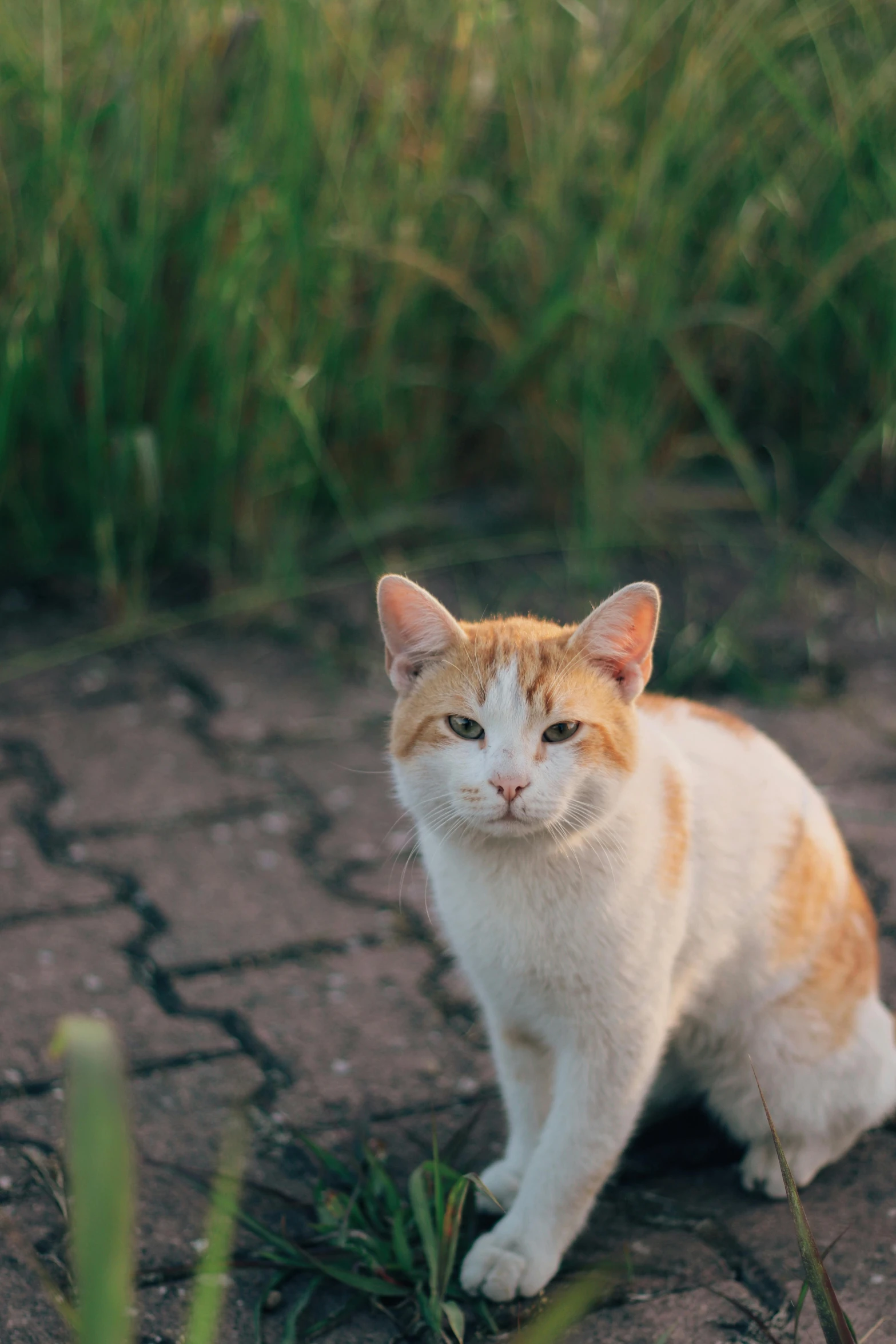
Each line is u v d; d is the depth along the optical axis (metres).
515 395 4.58
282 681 3.85
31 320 3.91
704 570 4.41
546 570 4.39
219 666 3.91
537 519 4.67
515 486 4.89
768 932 2.14
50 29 3.87
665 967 1.99
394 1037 2.51
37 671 3.83
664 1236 2.07
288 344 4.14
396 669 2.11
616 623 2.01
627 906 1.94
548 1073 2.13
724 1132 2.33
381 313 4.25
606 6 4.26
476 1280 1.94
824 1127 2.18
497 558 4.46
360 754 3.52
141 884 2.95
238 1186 2.12
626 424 4.36
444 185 4.23
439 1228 1.95
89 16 4.08
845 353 4.80
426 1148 2.24
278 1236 1.98
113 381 4.07
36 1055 2.40
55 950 2.71
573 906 1.94
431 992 2.64
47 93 3.81
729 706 3.77
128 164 3.96
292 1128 2.22
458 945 2.07
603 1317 1.90
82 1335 0.97
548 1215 1.98
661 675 3.86
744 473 4.28
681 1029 2.25
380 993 2.63
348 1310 1.90
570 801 1.94
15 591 4.23
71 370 4.08
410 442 4.55
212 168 4.08
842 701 3.79
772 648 4.05
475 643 2.04
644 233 4.27
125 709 3.67
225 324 3.94
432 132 4.29
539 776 1.91
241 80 4.11
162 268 4.15
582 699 1.97
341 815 3.25
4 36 3.95
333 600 4.27
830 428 4.89
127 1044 2.45
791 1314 1.89
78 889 2.92
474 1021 2.56
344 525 4.56
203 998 2.59
